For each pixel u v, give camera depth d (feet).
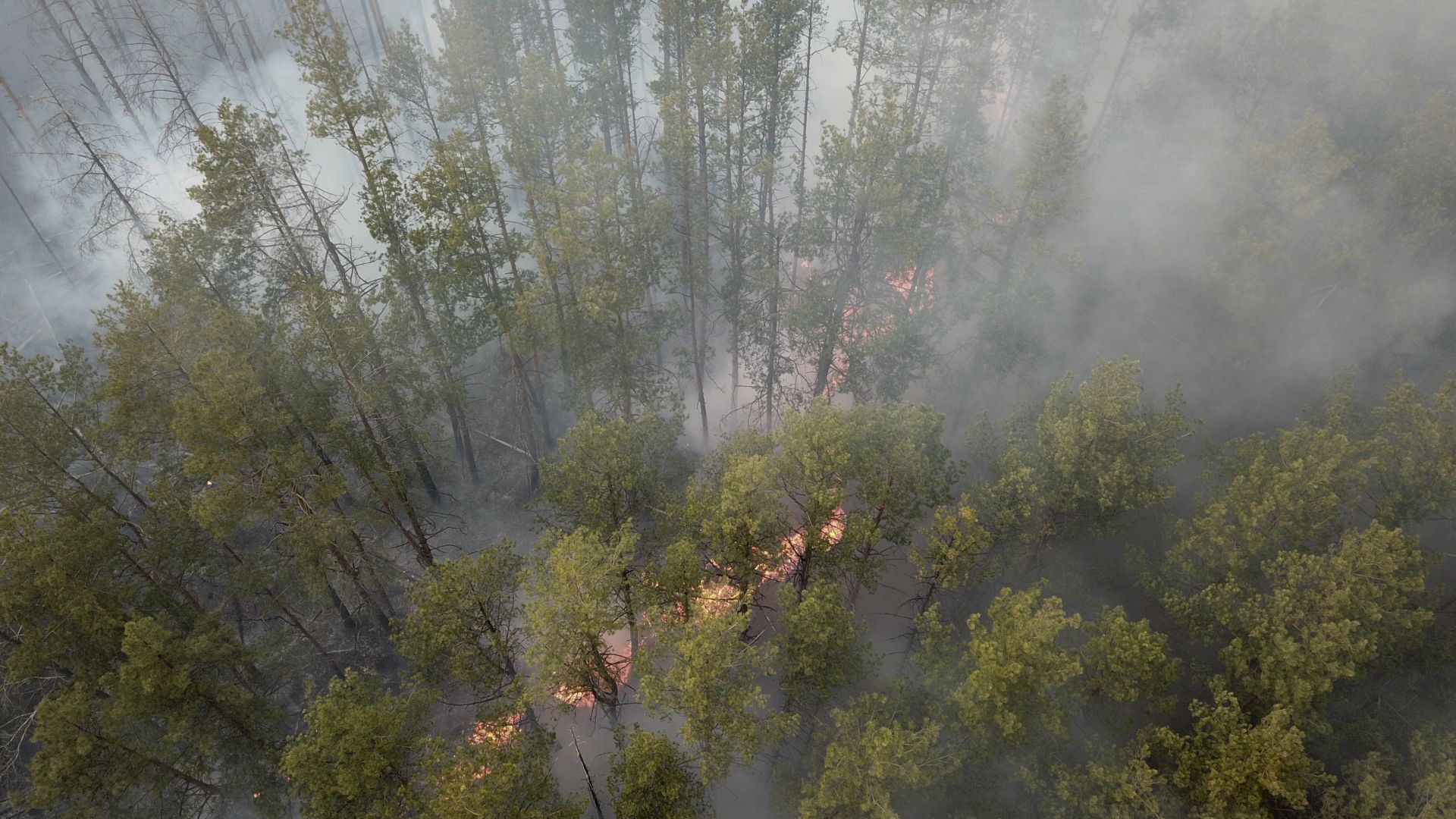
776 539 55.01
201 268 60.85
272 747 56.85
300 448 56.24
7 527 46.75
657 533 60.13
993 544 61.57
